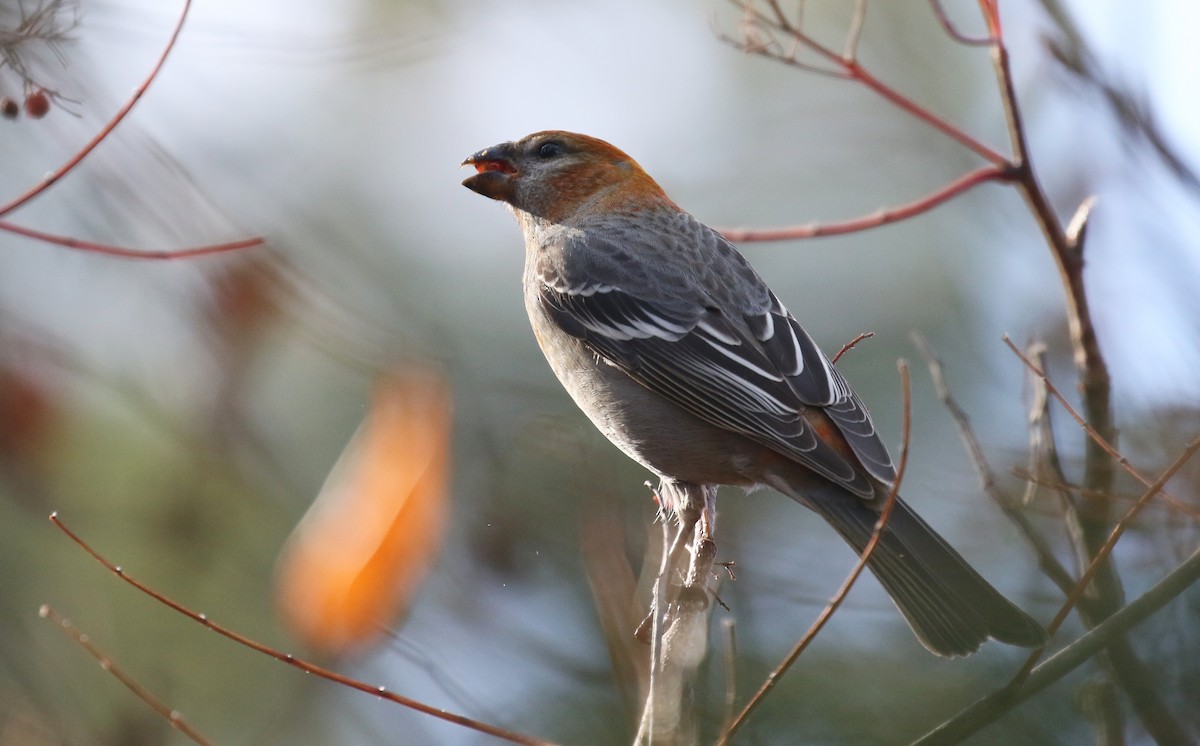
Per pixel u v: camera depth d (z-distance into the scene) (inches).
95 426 446.9
